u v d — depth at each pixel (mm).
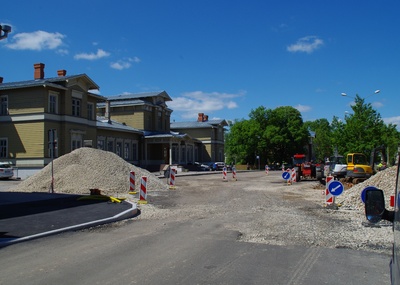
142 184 16844
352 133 40781
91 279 6004
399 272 3131
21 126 36781
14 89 37094
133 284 5758
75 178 23672
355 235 9609
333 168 37125
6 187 26594
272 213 13555
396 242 3457
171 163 56500
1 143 37719
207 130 73562
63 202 16078
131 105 57344
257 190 23953
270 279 6059
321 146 93438
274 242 8844
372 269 6660
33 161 36094
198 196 20125
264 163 82062
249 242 8836
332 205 14852
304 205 15930
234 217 12680
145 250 8016
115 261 7109
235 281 5938
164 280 5961
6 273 6352
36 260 7207
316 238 9266
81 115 40250
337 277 6188
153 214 13477
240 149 79188
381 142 39438
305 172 36188
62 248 8219
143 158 56469
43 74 40875
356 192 16625
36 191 22547
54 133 20859
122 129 50688
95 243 8719
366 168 30469
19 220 11508
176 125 75875
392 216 4074
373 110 41062
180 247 8305
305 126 82938
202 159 73750
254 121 80438
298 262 7094
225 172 35500
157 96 60906
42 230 9930
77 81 39656
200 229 10508
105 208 14109
